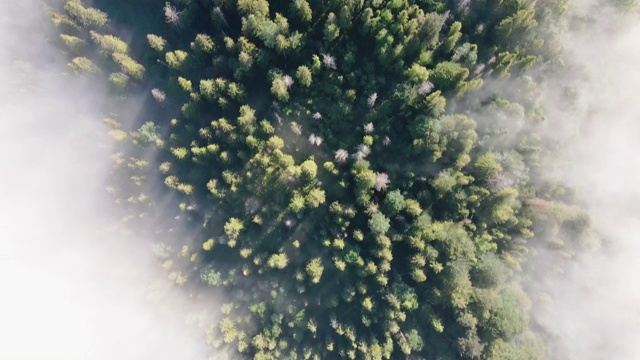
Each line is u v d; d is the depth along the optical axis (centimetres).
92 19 5394
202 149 5222
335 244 5116
